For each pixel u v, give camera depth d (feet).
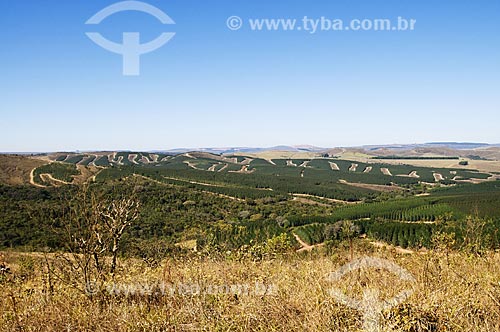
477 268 20.71
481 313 13.91
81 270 19.49
